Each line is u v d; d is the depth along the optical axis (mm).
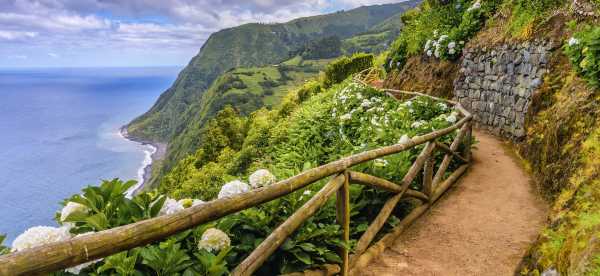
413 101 8938
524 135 7113
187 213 1702
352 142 8211
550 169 5000
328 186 2760
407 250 3742
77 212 2043
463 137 6363
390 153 3689
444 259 3580
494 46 9188
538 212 4621
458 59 11320
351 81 18172
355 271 3236
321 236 2791
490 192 5355
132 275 1904
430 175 4750
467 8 12180
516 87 7973
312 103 18031
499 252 3703
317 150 7762
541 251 2805
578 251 2209
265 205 2691
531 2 8078
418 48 13922
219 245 2188
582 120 4629
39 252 1185
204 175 22688
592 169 3387
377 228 3633
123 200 2205
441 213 4656
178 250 2062
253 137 19172
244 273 2059
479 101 9773
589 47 4781
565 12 7074
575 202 3039
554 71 6633
